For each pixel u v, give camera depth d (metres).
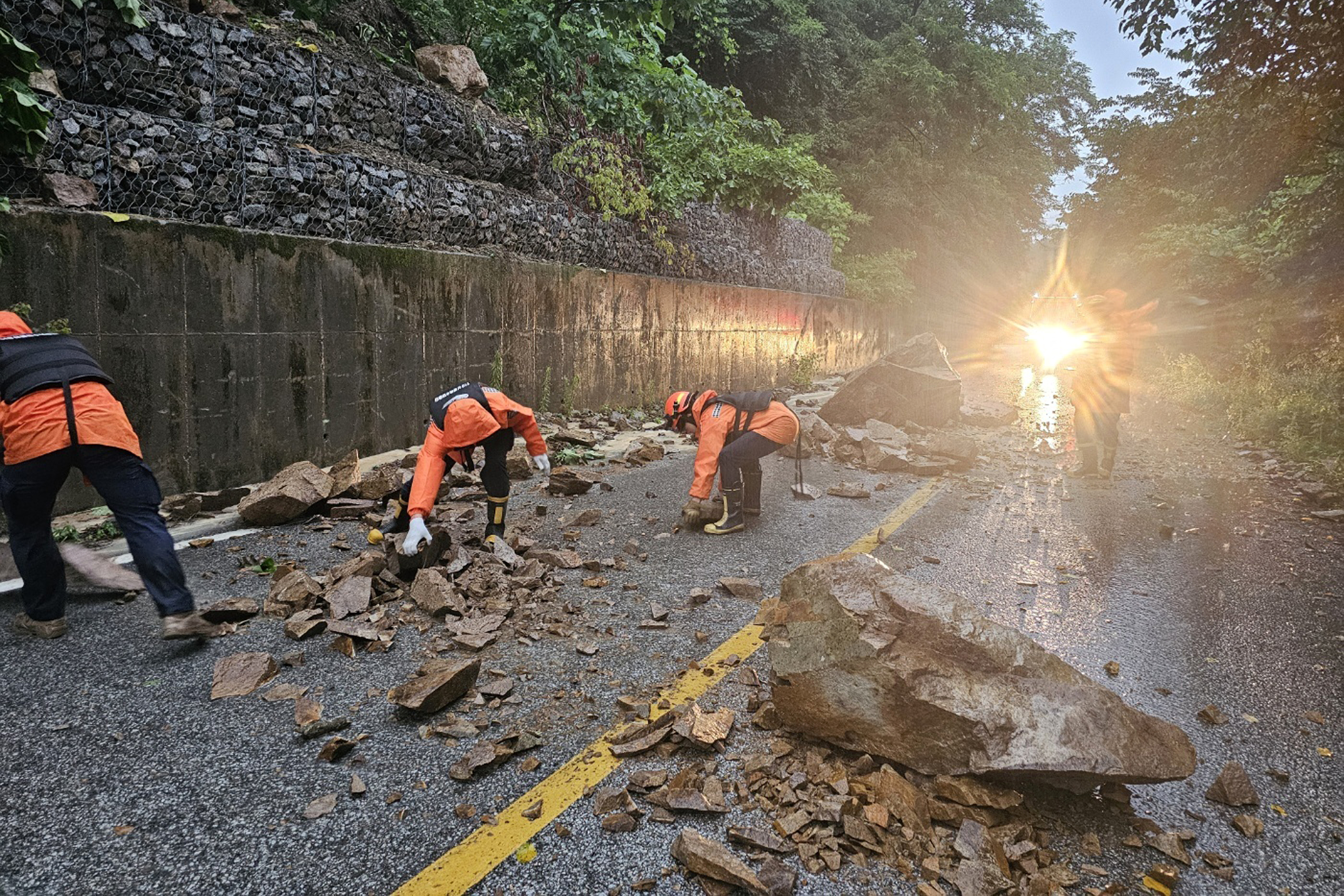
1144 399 14.75
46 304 4.96
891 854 2.30
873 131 27.44
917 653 2.65
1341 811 2.57
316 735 2.84
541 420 9.30
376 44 9.52
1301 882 2.25
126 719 2.93
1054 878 2.21
